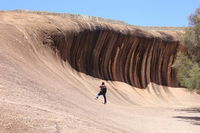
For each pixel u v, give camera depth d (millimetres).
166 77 52125
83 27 39625
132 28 47812
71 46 37281
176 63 30266
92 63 41219
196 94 51906
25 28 30141
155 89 49156
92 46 41188
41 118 7996
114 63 44875
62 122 8359
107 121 13758
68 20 38625
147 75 49562
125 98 37500
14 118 7105
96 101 24531
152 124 18219
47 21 34719
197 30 28438
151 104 40656
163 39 50781
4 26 27422
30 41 28562
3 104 8062
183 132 16656
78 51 38812
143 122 18484
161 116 24766
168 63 52469
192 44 28828
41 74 21625
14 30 27703
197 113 29906
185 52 30594
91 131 8672
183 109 34188
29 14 35344
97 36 41562
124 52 46375
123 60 46438
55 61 31672
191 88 26875
